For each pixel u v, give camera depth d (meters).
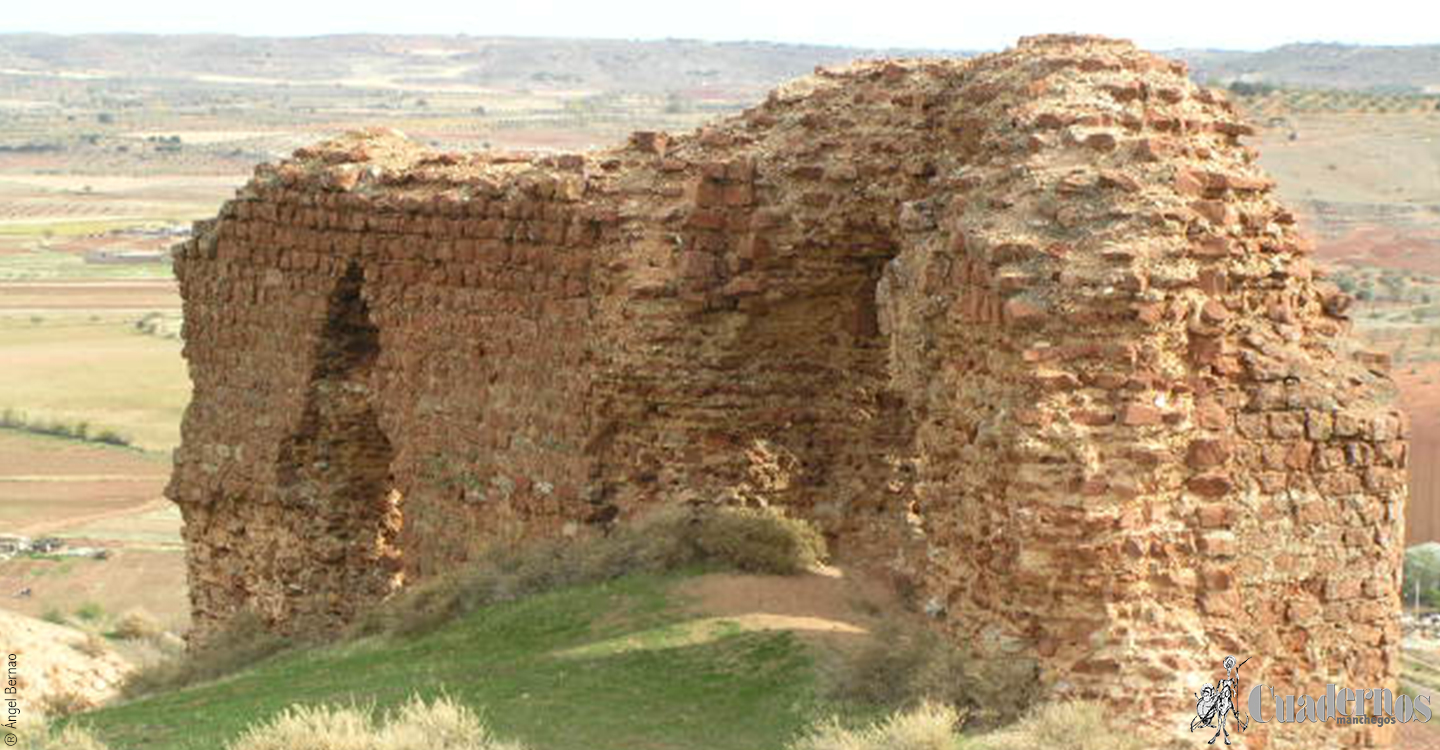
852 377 26.00
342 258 29.67
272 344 30.98
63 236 174.25
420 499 28.84
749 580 23.83
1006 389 18.02
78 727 21.41
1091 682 17.33
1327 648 18.44
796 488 26.14
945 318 19.81
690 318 25.50
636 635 22.03
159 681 29.98
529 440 27.02
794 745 17.67
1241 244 18.62
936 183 22.00
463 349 28.05
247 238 31.44
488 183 27.64
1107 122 19.16
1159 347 17.70
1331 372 18.95
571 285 26.33
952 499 19.48
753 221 25.14
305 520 30.61
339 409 30.31
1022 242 18.16
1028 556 17.52
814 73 26.55
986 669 17.80
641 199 26.05
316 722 18.22
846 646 20.80
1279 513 18.25
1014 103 20.69
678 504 25.50
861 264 25.41
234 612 32.06
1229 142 20.05
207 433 32.31
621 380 25.83
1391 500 18.77
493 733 18.47
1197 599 17.78
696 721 19.02
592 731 18.75
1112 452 17.52
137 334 108.50
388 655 24.14
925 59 25.55
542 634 23.09
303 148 31.22
